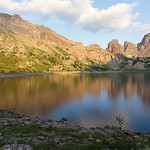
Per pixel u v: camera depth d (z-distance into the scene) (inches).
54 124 1160.2
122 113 1819.6
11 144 558.6
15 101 2343.8
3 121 1073.5
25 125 989.2
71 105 2166.6
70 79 6446.9
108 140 746.2
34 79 6151.6
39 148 574.6
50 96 2792.8
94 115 1726.1
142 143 794.8
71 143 698.2
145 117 1668.3
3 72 7322.8
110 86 4271.7
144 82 5310.0
